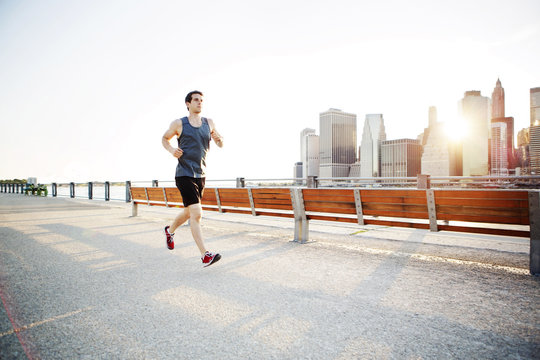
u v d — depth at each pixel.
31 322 2.29
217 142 3.99
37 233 6.20
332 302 2.62
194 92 3.68
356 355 1.81
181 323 2.26
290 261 3.93
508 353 1.82
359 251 4.45
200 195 3.66
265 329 2.15
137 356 1.82
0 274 3.47
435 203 3.79
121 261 4.01
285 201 5.36
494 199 3.39
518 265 3.67
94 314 2.42
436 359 1.76
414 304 2.56
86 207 12.93
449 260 3.92
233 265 3.77
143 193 8.85
